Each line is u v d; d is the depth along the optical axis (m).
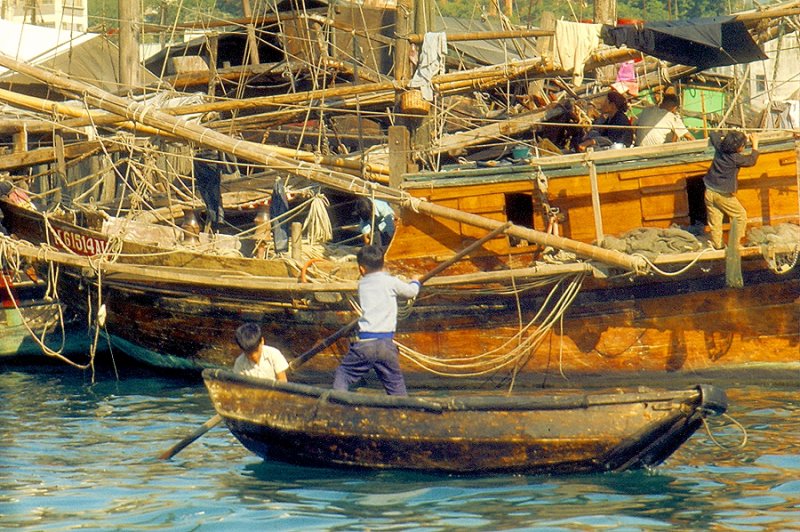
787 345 52.72
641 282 53.38
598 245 52.34
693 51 58.84
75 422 49.31
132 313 62.25
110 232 63.75
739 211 50.00
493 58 112.56
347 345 57.31
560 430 36.41
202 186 70.50
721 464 38.44
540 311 53.84
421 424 37.59
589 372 55.06
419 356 55.22
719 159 50.25
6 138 81.88
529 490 35.56
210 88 91.75
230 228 80.19
